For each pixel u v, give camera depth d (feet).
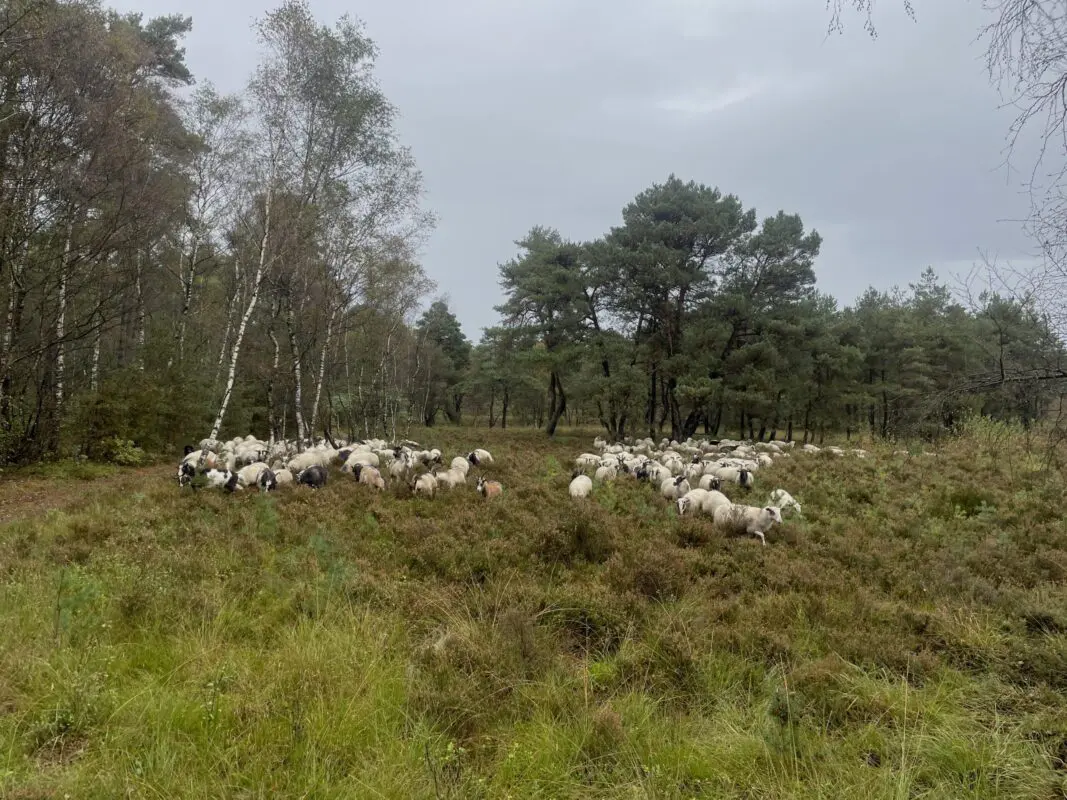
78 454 57.00
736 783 11.35
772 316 102.94
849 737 12.55
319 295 72.13
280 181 65.46
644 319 111.55
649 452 77.10
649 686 14.92
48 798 9.64
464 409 238.68
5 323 53.31
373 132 68.74
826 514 34.19
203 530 27.45
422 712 13.03
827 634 17.65
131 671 14.65
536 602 19.16
